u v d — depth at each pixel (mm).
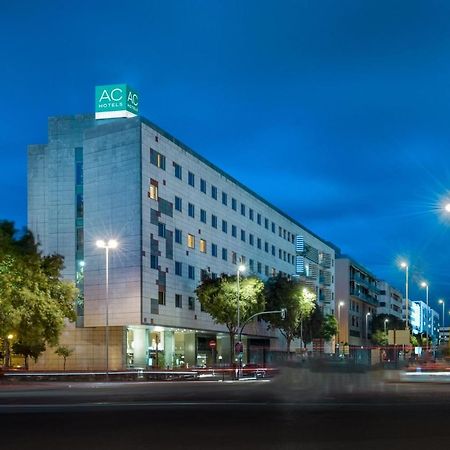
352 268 156250
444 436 12422
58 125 70625
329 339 115562
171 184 71750
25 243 49312
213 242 82062
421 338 163625
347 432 13062
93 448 11250
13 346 60562
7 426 14633
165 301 69438
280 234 107312
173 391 29750
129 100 70750
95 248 67438
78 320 68125
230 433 13070
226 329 82312
